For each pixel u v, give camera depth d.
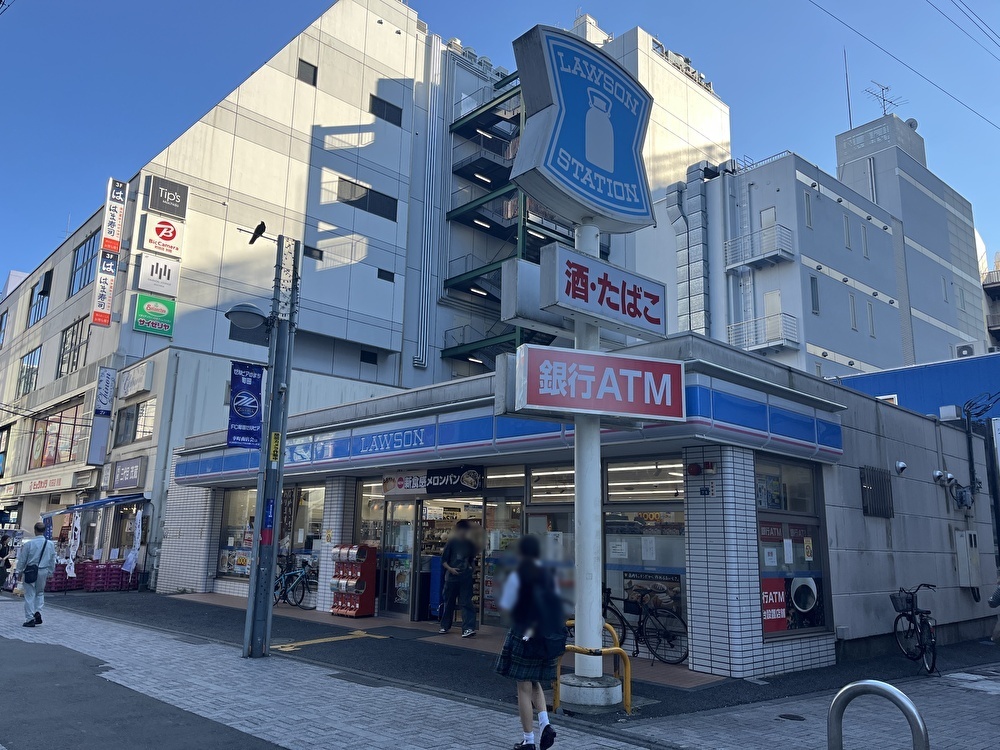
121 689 7.46
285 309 11.85
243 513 18.58
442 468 12.92
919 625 10.96
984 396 19.33
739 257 32.38
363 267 34.78
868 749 6.08
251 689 7.62
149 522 21.25
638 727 6.49
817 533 10.85
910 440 13.66
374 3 37.62
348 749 5.57
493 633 11.66
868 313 33.66
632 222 8.27
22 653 9.40
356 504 14.95
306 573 15.40
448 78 40.91
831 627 10.56
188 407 22.52
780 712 7.40
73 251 32.56
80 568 20.53
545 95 7.81
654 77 41.62
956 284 42.09
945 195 43.50
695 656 9.05
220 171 30.27
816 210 32.47
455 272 39.16
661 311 8.31
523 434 10.14
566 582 5.72
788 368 10.54
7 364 39.12
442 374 37.78
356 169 35.31
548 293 7.33
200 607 15.66
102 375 25.61
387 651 10.16
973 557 14.59
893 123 41.12
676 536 9.80
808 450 10.39
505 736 6.02
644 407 7.77
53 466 30.25
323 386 26.66
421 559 13.27
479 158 38.38
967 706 8.17
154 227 27.67
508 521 11.99
